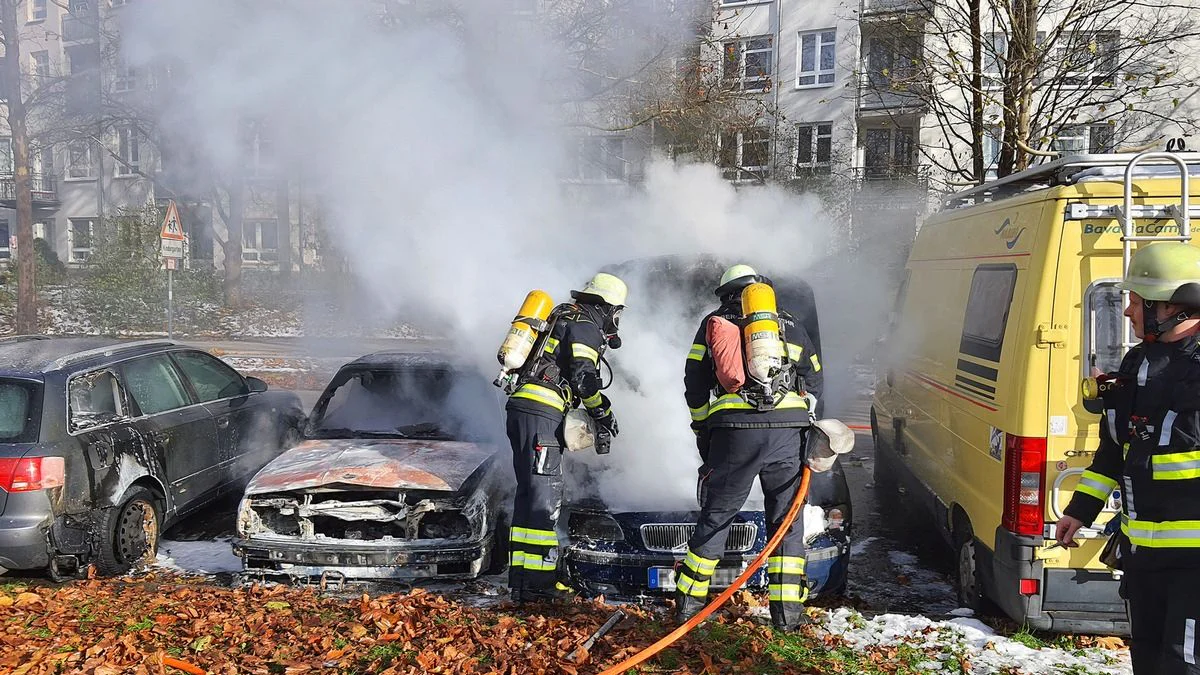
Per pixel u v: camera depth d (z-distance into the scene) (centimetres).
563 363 433
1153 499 267
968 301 488
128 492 540
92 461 512
